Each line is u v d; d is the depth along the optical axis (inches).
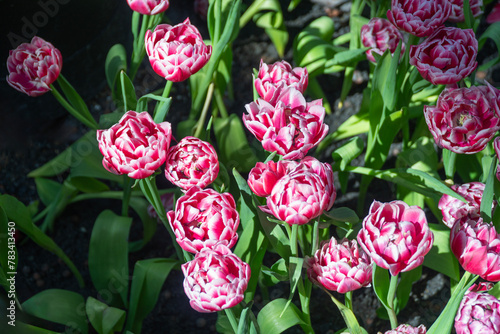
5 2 54.1
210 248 38.9
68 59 59.8
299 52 60.2
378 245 37.6
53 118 62.8
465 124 42.6
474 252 38.4
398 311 51.5
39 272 56.3
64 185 56.1
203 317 54.6
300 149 39.6
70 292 50.6
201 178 40.7
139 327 50.8
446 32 45.3
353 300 55.2
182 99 66.6
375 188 60.6
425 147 53.0
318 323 54.2
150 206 54.1
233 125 54.1
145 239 56.5
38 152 61.5
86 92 63.7
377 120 51.5
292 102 41.0
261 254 44.7
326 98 67.7
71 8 57.3
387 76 48.8
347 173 56.4
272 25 63.4
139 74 68.8
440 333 40.8
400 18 45.9
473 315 39.4
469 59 45.0
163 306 55.1
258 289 55.6
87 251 57.7
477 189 46.2
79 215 59.4
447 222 46.5
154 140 39.7
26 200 59.6
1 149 60.6
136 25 52.8
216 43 51.4
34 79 46.2
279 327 44.4
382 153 52.9
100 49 61.8
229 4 53.7
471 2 53.0
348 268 40.5
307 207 38.0
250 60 71.3
